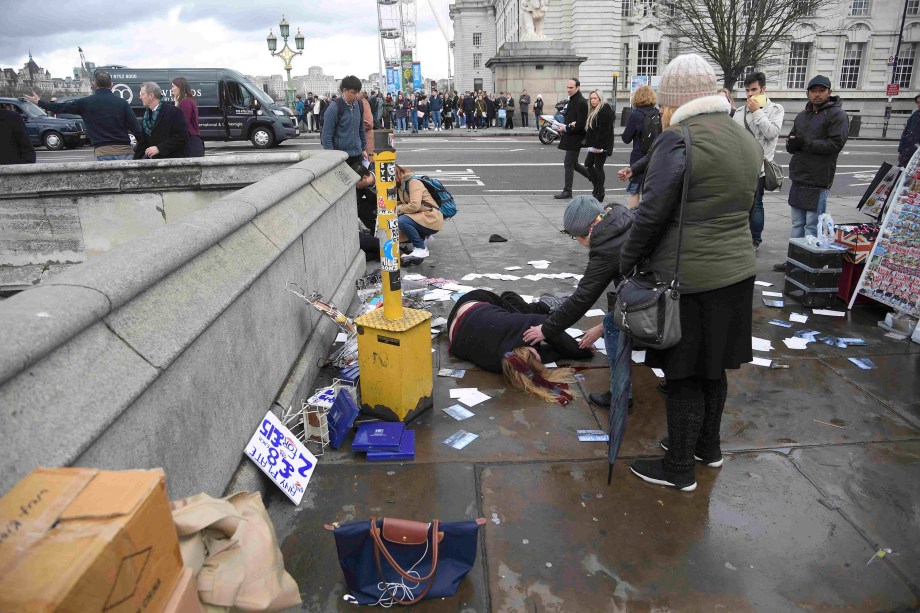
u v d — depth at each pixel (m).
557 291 5.73
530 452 3.20
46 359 1.57
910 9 36.66
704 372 2.65
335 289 4.94
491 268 6.56
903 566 2.41
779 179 6.49
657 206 2.42
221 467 2.49
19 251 6.11
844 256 5.30
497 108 30.23
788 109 37.75
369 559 2.25
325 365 4.09
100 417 1.61
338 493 2.87
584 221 3.35
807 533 2.60
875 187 5.62
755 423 3.46
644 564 2.42
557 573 2.38
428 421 3.50
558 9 35.53
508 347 3.98
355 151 7.28
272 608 1.53
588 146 9.79
